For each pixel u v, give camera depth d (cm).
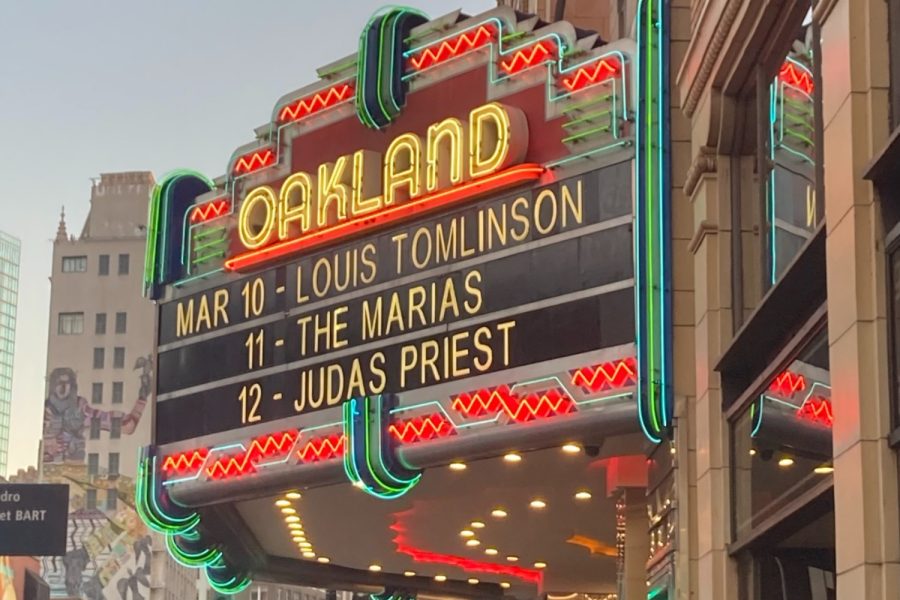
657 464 2433
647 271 2408
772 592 1877
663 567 2325
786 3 1831
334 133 3177
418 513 3650
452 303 2809
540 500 3425
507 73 2788
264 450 3191
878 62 1416
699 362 2200
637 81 2495
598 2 3475
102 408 13575
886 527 1338
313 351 3116
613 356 2475
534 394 2609
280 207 3225
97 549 13012
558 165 2636
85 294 13900
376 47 3059
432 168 2862
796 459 1741
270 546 4172
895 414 1342
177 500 3425
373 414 2911
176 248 3528
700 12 2172
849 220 1424
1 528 3856
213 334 3391
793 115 1820
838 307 1450
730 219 2161
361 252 3041
